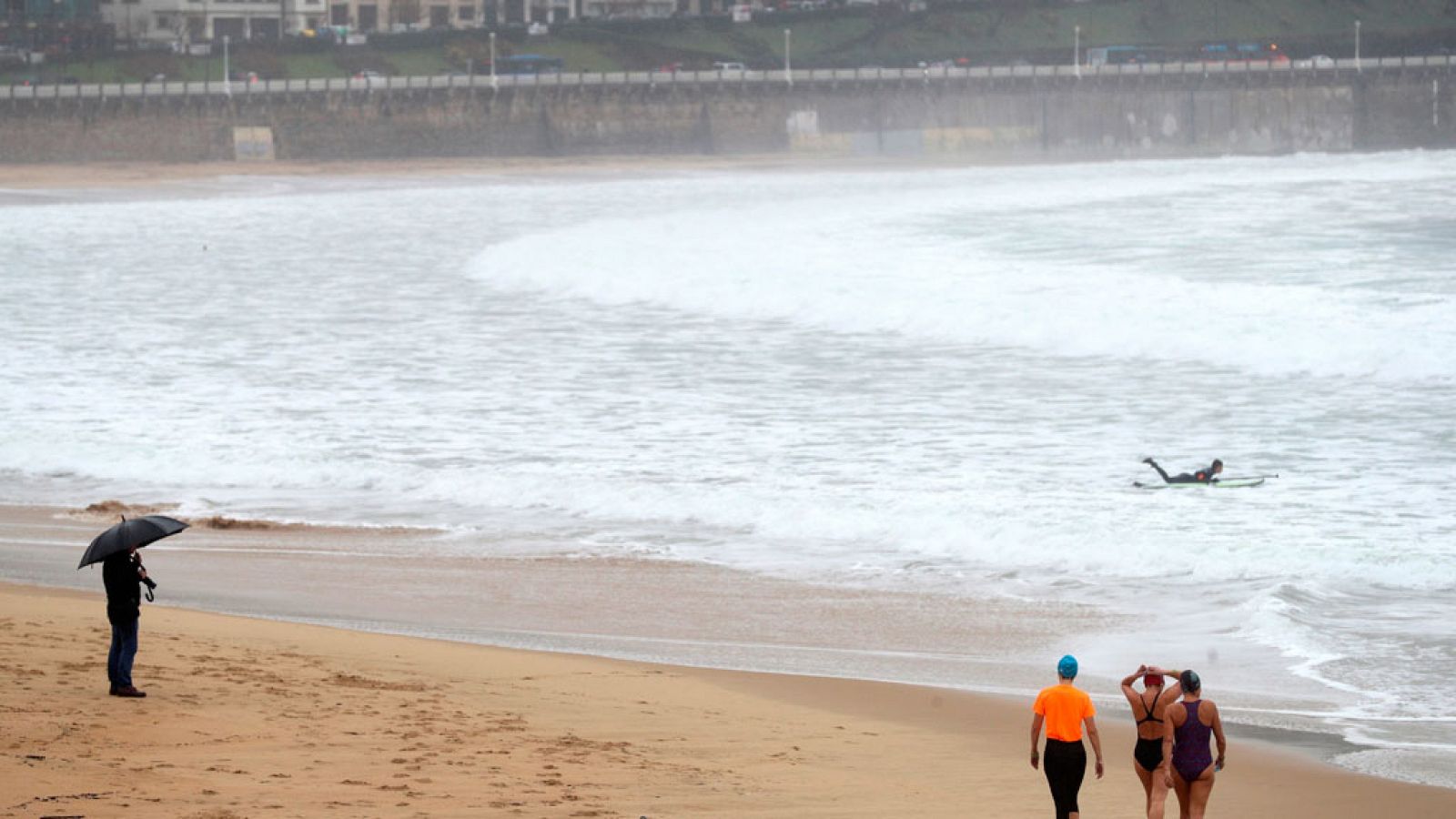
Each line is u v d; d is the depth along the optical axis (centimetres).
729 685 5466
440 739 4434
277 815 3559
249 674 5116
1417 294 15275
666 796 3991
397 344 15138
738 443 10431
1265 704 5372
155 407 12094
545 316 16825
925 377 12738
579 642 6200
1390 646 6081
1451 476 9056
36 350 14962
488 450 10431
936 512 8400
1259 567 7256
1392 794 4378
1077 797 4062
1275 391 11706
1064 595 6969
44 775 3744
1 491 9481
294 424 11394
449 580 7312
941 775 4400
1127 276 17088
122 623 4644
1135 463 9569
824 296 16538
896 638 6303
